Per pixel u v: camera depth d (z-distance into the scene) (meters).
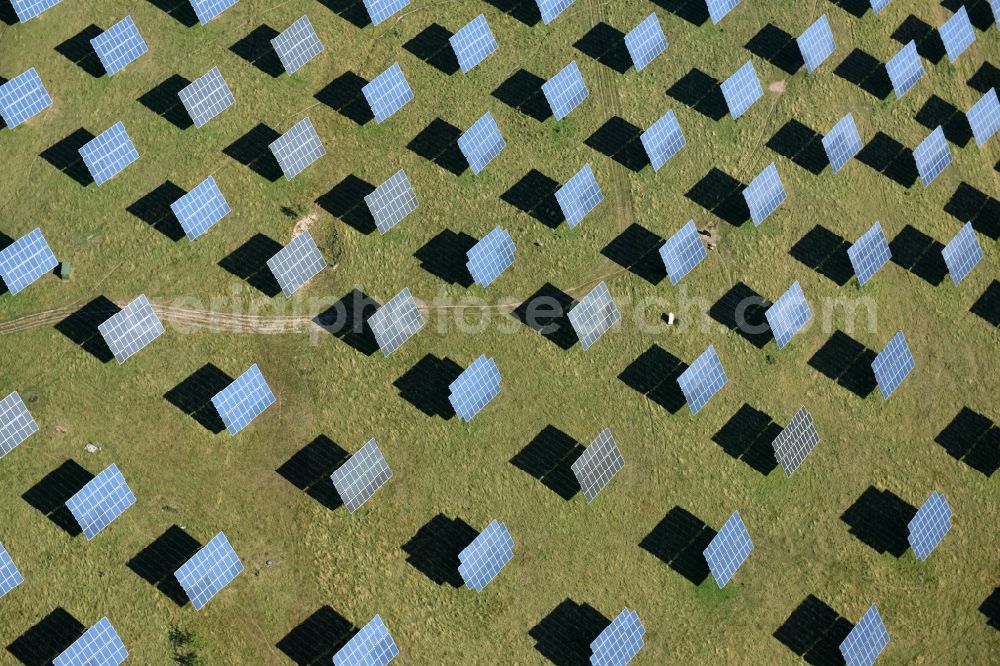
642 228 46.97
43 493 42.44
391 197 45.38
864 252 46.50
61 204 45.19
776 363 46.03
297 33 46.81
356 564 42.75
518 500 43.84
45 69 46.69
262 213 45.75
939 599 44.66
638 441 44.78
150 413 43.47
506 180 47.00
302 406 44.00
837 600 44.16
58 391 43.34
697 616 43.44
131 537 42.31
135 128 46.31
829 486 45.19
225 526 42.72
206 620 41.84
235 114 46.81
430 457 43.91
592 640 42.81
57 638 41.31
